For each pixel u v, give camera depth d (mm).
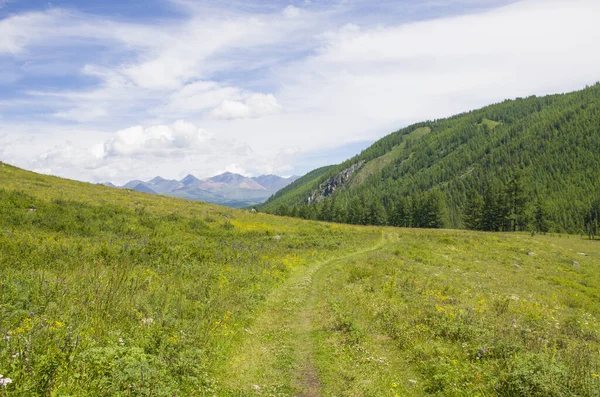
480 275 28953
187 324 10234
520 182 95438
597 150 175000
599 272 37656
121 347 7293
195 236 30016
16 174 42031
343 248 37562
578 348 9805
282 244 33906
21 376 5293
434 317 12633
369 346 10750
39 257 14781
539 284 28188
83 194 38406
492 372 8008
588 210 127500
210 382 7836
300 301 16734
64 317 8289
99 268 14070
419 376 8680
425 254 36719
